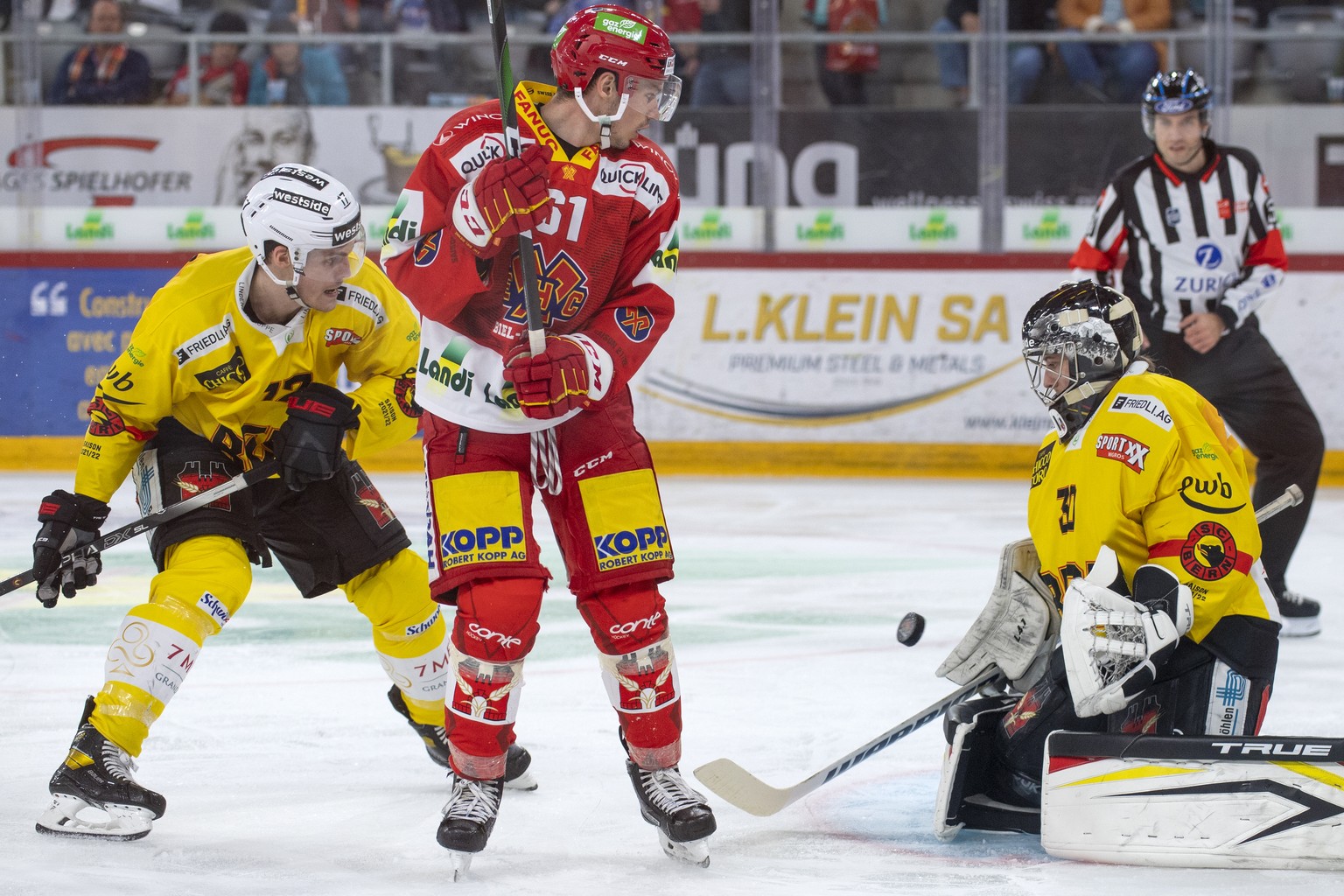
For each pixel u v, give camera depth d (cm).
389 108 3369
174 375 1015
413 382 1106
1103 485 960
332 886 892
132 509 2683
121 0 3347
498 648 930
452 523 939
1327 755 902
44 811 1031
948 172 3328
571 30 920
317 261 983
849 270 3219
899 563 2181
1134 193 1866
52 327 3244
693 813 930
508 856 959
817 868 934
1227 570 952
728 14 3331
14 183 3334
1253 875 906
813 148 3347
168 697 1007
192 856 948
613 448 962
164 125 3344
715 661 1564
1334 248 3259
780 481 3130
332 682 1447
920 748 1234
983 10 3275
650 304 970
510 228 891
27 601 1852
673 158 3362
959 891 885
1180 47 3284
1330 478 3122
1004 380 3212
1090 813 935
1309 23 3356
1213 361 1852
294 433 1010
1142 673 918
